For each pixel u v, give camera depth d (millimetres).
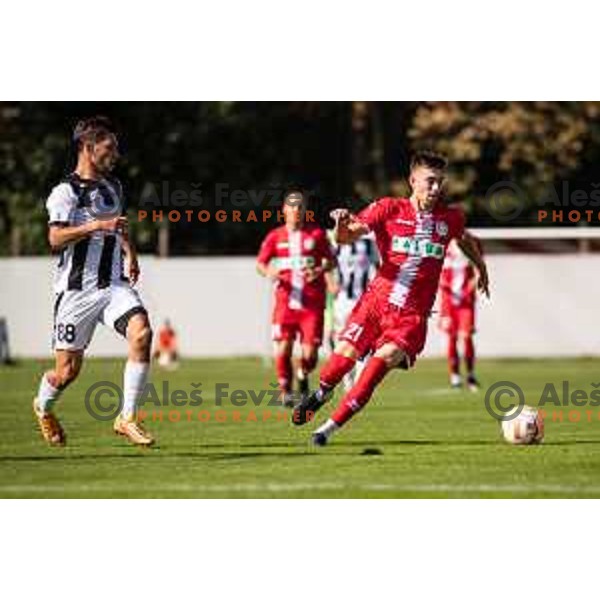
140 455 40750
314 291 54781
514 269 102688
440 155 39094
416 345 39219
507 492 33812
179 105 112688
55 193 39062
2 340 94812
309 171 117750
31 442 44188
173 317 104875
